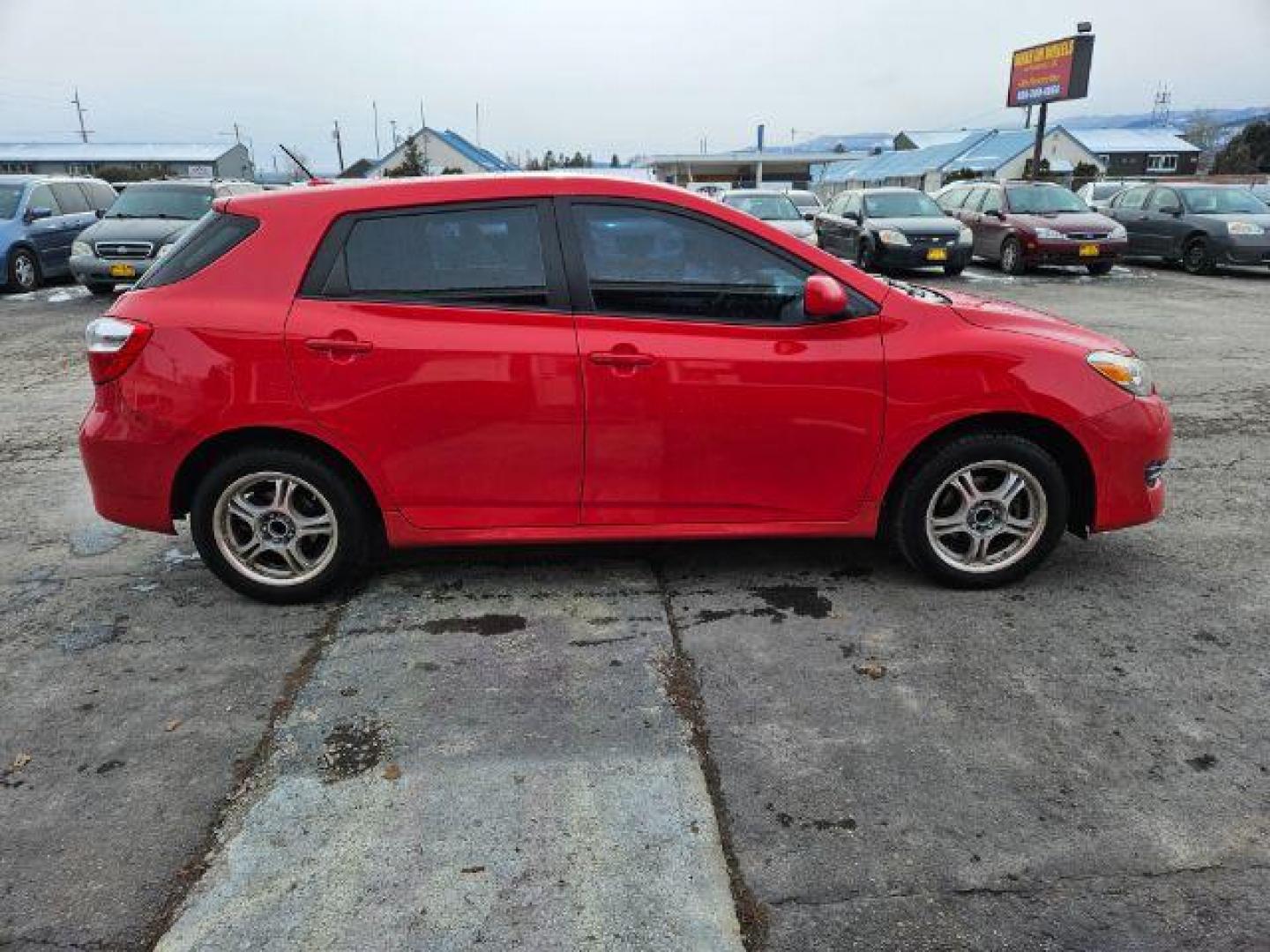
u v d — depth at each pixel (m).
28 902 2.25
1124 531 4.46
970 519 3.71
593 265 3.45
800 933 2.11
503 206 3.45
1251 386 7.59
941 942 2.08
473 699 3.05
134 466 3.53
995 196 16.77
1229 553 4.19
